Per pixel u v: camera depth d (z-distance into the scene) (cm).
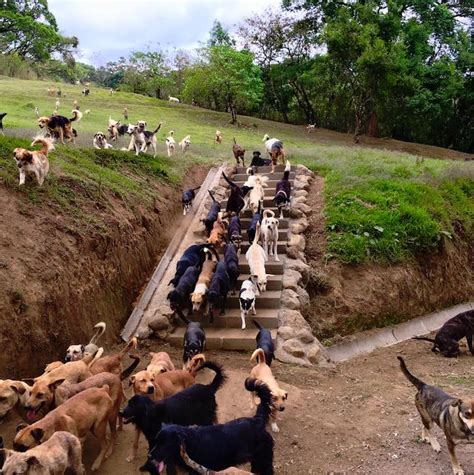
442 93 3438
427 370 959
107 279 988
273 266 1145
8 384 597
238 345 970
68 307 835
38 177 965
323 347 1015
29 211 907
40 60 5431
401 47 3078
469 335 1069
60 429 551
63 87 4088
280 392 676
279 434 689
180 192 1525
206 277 1047
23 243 834
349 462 629
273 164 1675
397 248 1266
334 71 3456
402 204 1384
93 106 3328
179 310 985
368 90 3216
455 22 3847
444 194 1566
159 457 496
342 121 4169
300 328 1005
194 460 513
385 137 3831
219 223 1261
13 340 712
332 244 1241
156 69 5091
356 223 1296
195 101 4538
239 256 1230
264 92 4306
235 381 833
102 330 820
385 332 1165
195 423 614
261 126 3534
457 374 934
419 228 1325
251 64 3578
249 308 995
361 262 1215
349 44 3128
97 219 1029
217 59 3503
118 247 1058
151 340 995
